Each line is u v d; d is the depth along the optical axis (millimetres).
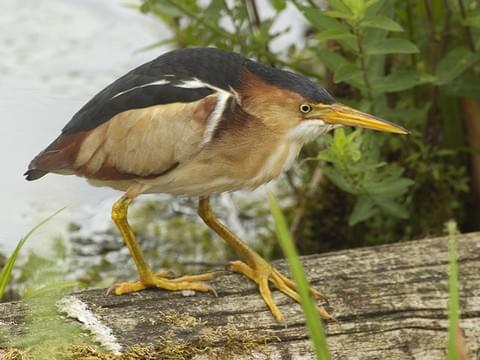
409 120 11711
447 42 11930
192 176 8859
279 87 8812
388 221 12367
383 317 8625
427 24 11828
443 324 8594
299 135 8938
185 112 8680
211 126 8680
